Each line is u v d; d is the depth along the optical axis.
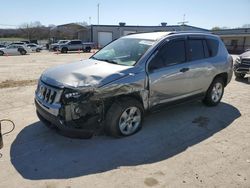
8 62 19.66
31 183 3.28
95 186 3.24
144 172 3.56
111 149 4.17
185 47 5.41
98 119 4.19
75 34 66.00
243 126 5.30
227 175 3.54
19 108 6.14
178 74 5.14
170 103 5.23
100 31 58.09
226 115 5.93
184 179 3.42
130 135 4.66
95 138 4.52
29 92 7.73
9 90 7.96
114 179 3.39
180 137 4.69
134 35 5.69
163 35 5.21
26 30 77.12
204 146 4.37
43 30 75.50
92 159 3.87
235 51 45.75
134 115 4.64
